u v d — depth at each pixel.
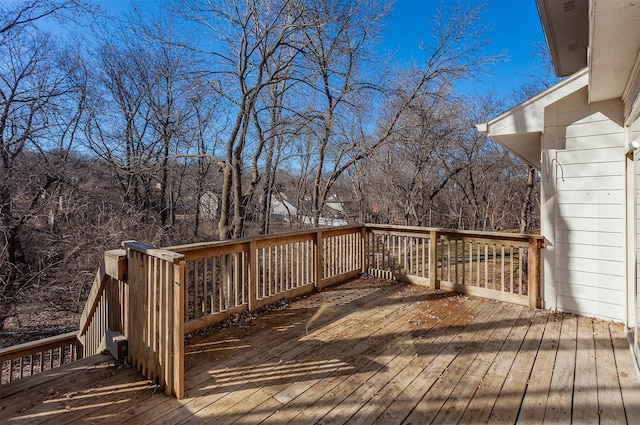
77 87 9.00
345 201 13.79
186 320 3.33
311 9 7.37
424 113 10.02
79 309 7.26
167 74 9.02
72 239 7.53
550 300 3.99
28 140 8.18
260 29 7.39
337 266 5.24
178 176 10.30
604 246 3.65
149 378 2.46
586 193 3.75
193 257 3.34
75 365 2.63
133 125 10.09
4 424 1.95
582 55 5.21
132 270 2.62
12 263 7.24
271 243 4.20
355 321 3.67
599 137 3.66
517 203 13.59
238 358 2.83
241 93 7.80
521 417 2.08
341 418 2.08
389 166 11.29
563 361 2.79
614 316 3.61
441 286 4.90
